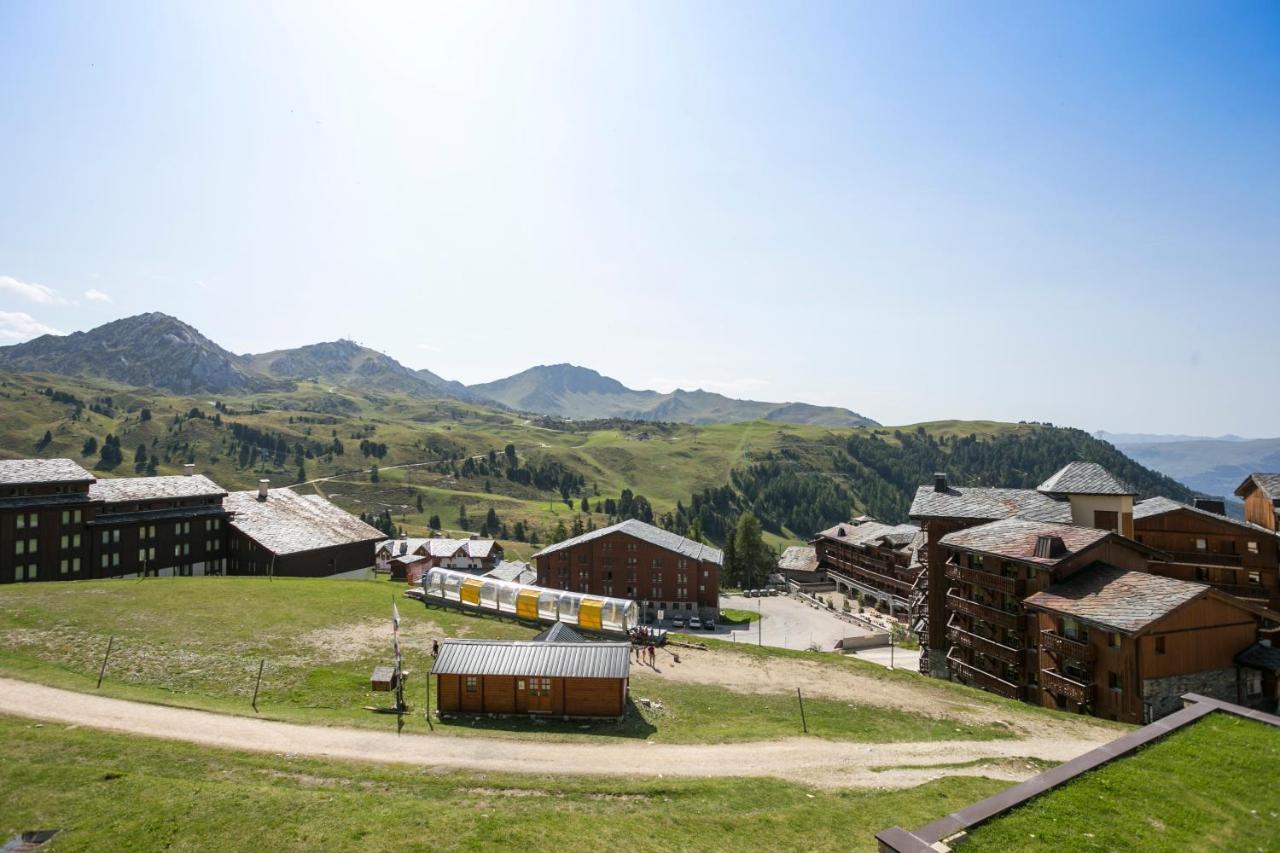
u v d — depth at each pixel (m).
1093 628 46.41
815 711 45.91
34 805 23.98
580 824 25.34
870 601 135.38
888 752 37.16
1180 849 19.05
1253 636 46.59
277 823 23.61
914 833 19.58
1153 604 43.84
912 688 52.66
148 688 42.34
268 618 59.75
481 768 31.88
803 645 98.50
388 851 22.20
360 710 41.94
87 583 69.88
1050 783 22.72
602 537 122.06
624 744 37.16
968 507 71.44
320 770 30.03
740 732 40.41
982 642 58.34
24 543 76.69
